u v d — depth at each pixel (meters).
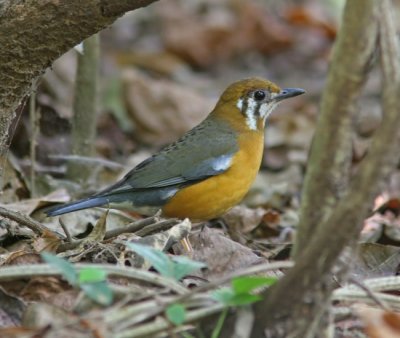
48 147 15.27
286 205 15.34
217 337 7.20
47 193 13.93
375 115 19.62
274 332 6.98
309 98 22.38
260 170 17.92
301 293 6.75
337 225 6.41
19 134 14.98
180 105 20.22
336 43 6.62
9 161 12.80
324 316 7.09
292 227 13.22
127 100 20.02
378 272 10.16
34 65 9.59
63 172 14.98
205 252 9.50
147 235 10.02
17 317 7.70
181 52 24.25
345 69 6.55
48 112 15.34
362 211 6.36
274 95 12.98
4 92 9.73
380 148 6.25
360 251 10.34
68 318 7.38
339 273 7.25
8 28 9.27
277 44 24.83
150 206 12.32
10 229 10.34
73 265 7.26
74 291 8.01
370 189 6.30
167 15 25.80
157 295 7.23
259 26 24.83
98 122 18.88
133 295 7.58
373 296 7.29
